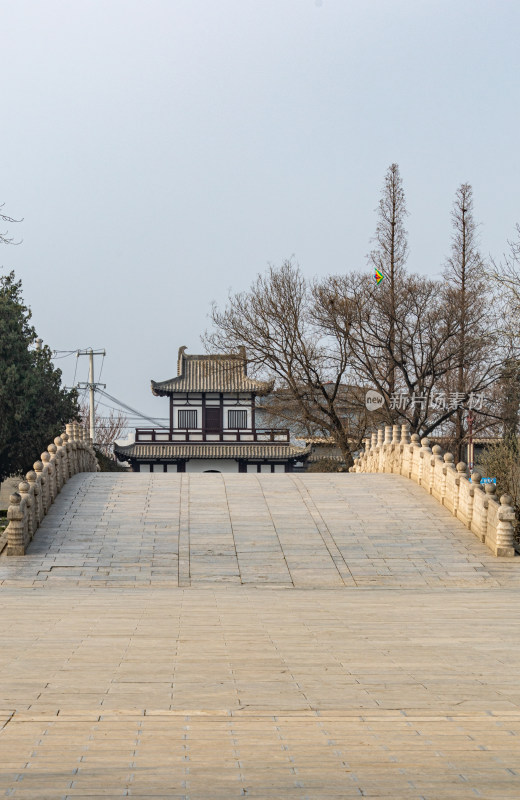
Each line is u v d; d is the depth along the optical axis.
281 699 7.70
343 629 12.15
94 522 22.91
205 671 9.01
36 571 18.95
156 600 15.77
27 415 46.06
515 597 16.55
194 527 22.58
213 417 66.12
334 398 46.81
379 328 45.84
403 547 21.25
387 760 5.54
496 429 46.16
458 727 6.53
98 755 5.66
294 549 20.95
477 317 44.00
